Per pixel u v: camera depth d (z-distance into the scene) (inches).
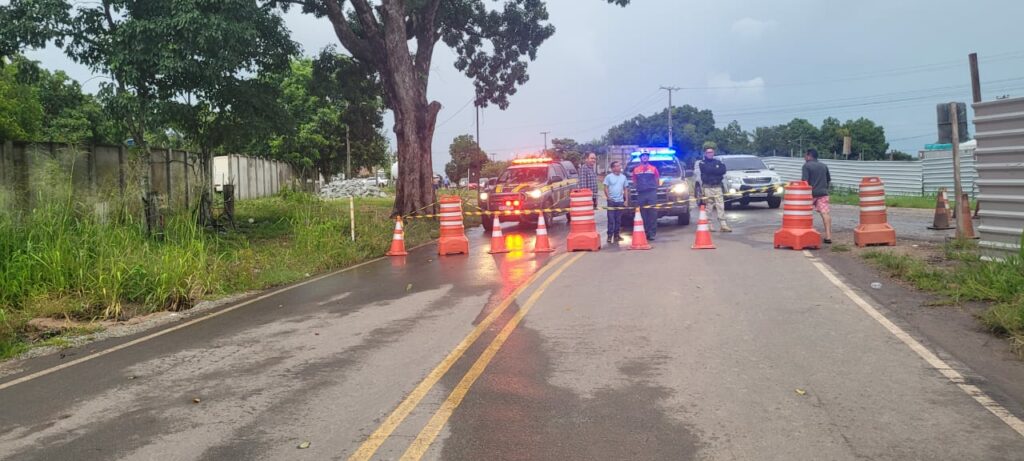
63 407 213.6
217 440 179.6
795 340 254.2
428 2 928.9
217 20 552.4
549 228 794.8
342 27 866.8
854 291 338.6
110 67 559.8
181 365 258.7
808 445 162.6
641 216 561.3
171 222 529.7
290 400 209.5
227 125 690.2
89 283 378.9
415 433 178.2
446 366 237.0
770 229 646.5
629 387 208.5
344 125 1984.5
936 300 310.7
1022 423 171.3
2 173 543.2
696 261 453.7
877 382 205.5
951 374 210.5
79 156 606.9
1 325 319.3
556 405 195.2
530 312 318.3
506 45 1169.4
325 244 580.4
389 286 421.4
